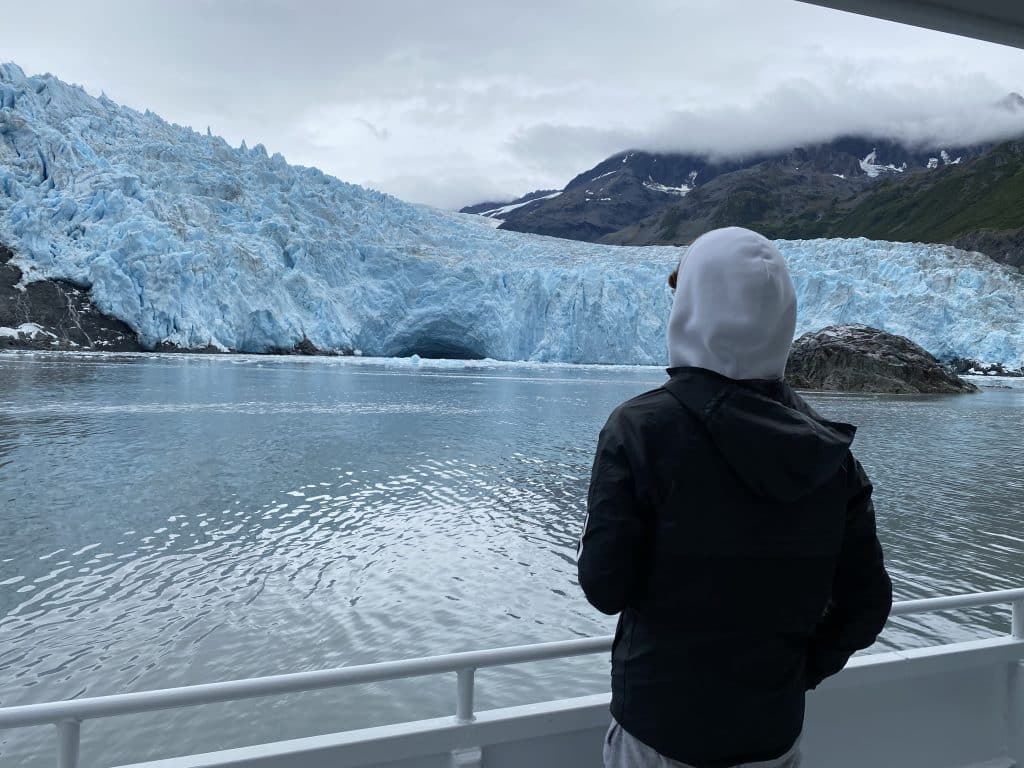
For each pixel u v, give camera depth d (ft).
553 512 37.68
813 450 3.29
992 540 34.76
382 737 4.46
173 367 133.28
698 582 3.34
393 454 54.34
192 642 21.49
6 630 22.00
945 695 6.03
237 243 169.07
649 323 181.16
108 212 168.66
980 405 115.03
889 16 6.48
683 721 3.40
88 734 16.94
